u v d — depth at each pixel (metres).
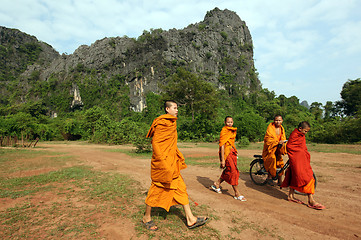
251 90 103.94
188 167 7.78
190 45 104.50
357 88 44.16
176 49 103.12
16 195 4.41
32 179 5.89
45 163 9.16
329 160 8.74
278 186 5.07
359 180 5.43
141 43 105.56
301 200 4.10
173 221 3.13
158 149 2.82
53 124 45.50
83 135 44.22
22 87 109.19
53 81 102.75
